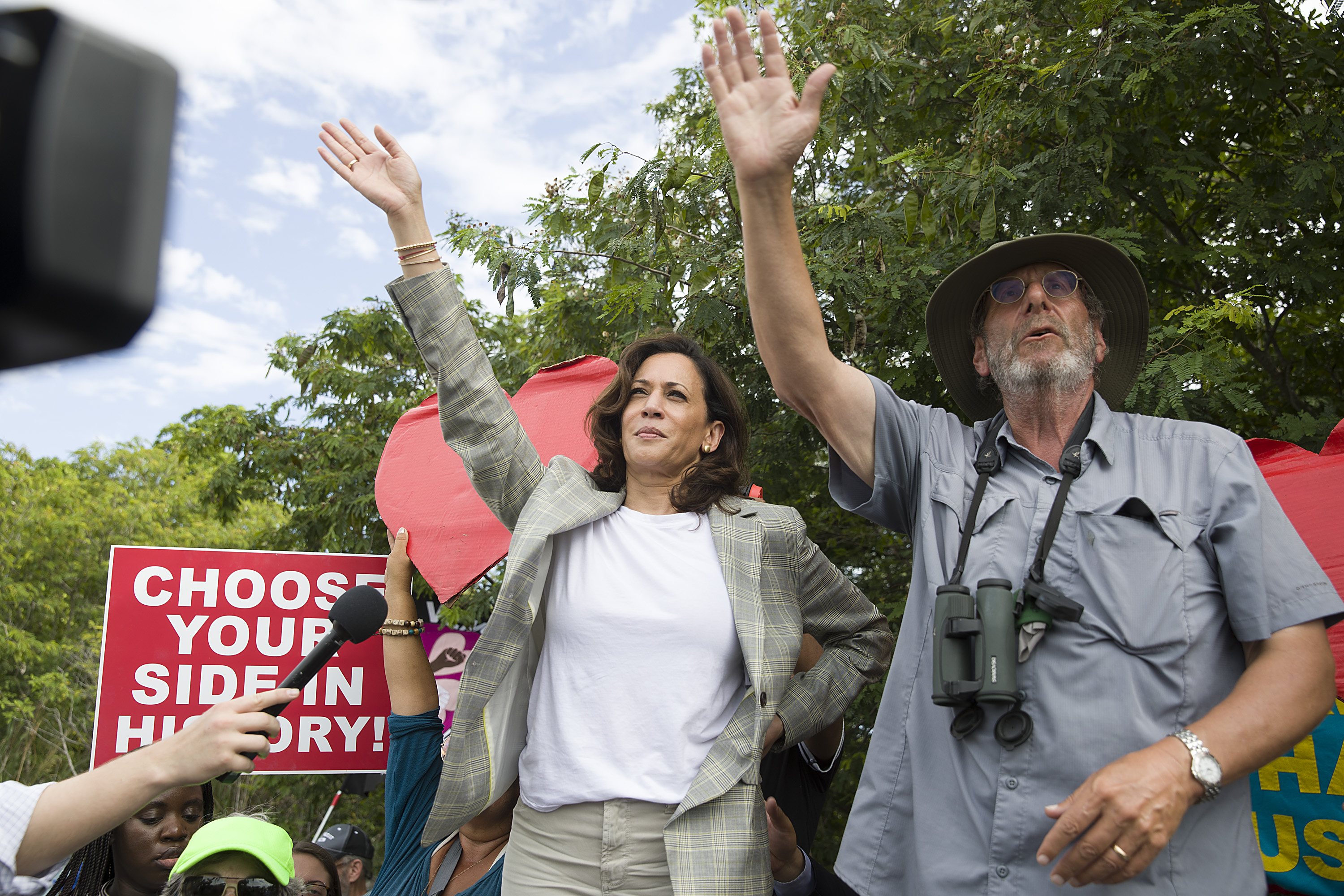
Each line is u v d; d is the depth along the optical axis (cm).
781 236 200
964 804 181
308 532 1015
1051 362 205
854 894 266
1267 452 314
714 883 204
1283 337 698
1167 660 175
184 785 157
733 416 271
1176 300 663
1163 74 542
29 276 34
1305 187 554
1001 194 552
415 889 306
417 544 365
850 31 568
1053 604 179
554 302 734
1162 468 192
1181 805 154
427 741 336
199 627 450
